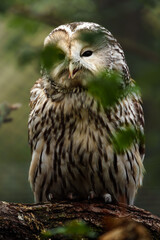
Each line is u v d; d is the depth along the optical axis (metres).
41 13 20.73
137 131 7.82
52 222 8.60
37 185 11.12
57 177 10.80
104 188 10.81
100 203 9.30
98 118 10.38
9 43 20.88
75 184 10.84
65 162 10.61
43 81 10.73
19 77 22.03
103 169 10.55
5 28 20.70
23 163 19.75
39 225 8.41
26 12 20.59
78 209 8.98
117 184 10.79
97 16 21.39
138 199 14.96
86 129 10.41
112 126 10.45
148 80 13.59
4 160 20.03
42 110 10.68
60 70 10.15
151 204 14.88
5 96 22.03
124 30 22.92
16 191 17.16
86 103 10.31
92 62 10.02
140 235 6.55
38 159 10.87
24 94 22.03
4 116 12.74
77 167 10.59
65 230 7.34
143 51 21.75
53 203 8.83
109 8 21.45
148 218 9.30
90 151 10.44
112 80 6.11
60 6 20.94
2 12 19.66
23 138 21.11
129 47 21.88
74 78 10.12
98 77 6.32
